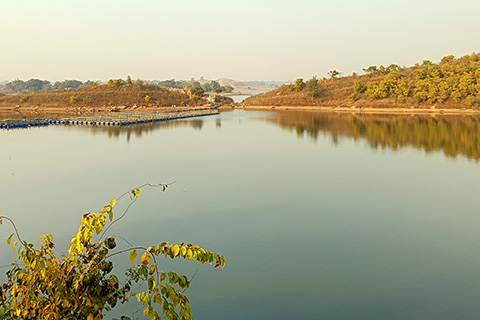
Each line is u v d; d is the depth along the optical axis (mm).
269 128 63219
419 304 12914
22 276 3619
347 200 24250
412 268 15375
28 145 45500
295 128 62656
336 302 13031
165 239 18219
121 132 58281
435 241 17984
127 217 21203
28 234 18844
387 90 96938
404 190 26406
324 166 34281
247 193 25750
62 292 3520
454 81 85438
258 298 13258
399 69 117188
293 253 16734
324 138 51125
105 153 40469
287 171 32375
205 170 32750
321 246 17469
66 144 46312
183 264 15727
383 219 20844
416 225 19969
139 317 12086
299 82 120000
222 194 25562
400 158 37344
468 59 106000
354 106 98438
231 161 36625
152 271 3689
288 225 19969
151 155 39406
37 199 24406
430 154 38875
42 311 3506
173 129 62281
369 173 31391
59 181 28844
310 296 13359
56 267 3668
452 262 15898
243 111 104875
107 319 11969
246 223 20266
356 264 15742
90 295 3656
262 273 15008
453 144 43969
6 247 17250
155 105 111625
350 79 122312
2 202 23797
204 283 14273
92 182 28578
